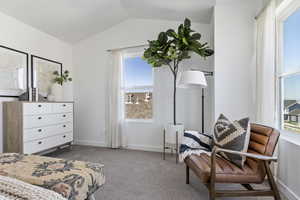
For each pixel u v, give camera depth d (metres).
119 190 1.97
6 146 2.68
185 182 2.17
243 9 2.58
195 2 2.70
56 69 3.79
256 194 1.56
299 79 1.79
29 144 2.69
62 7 2.97
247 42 2.56
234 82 2.59
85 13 3.27
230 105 2.60
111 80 3.88
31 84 3.23
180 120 3.51
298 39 1.81
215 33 2.65
